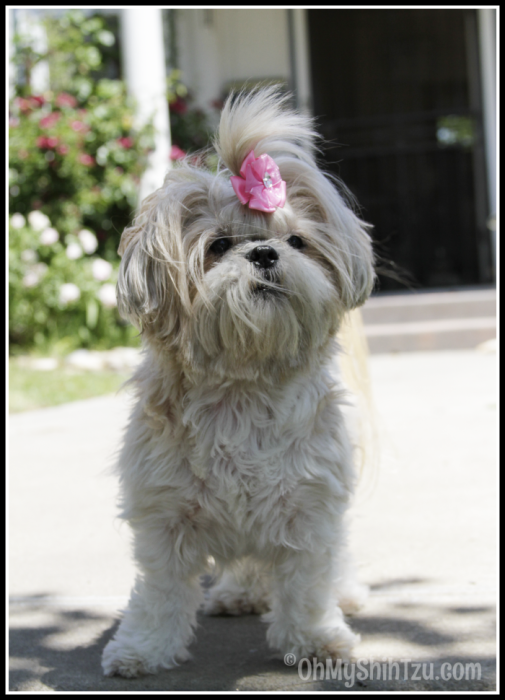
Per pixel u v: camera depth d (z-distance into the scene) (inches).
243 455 48.4
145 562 49.3
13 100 148.5
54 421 99.0
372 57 166.6
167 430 48.6
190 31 167.6
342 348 53.8
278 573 49.9
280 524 48.9
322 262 50.8
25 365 133.3
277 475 48.4
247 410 48.5
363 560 57.7
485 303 140.9
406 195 168.6
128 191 146.9
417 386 108.3
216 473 48.3
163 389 49.1
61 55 157.0
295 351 48.7
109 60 170.1
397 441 80.5
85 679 48.8
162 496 48.8
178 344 48.8
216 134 51.4
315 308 48.8
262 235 49.3
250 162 49.3
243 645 51.4
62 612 54.2
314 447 48.9
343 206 51.4
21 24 158.1
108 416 100.0
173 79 155.9
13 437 91.5
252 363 48.4
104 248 150.4
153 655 49.1
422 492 67.1
